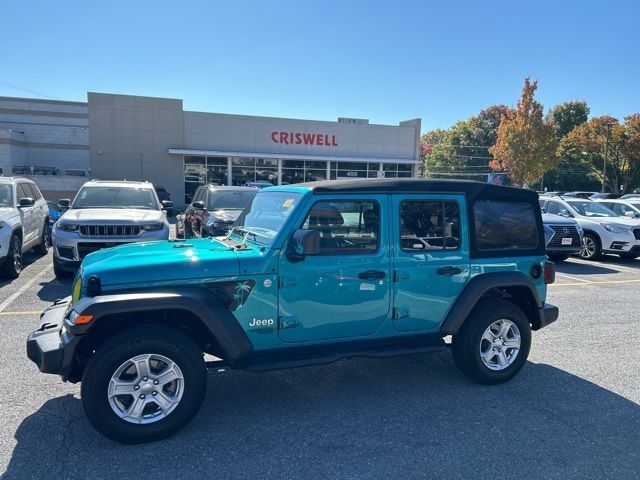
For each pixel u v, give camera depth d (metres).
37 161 43.22
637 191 53.81
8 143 38.22
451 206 4.28
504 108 82.25
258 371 3.68
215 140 31.22
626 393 4.38
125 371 3.36
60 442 3.37
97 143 29.25
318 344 3.94
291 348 3.86
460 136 84.62
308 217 3.81
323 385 4.46
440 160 85.56
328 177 33.88
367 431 3.61
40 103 43.25
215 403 4.06
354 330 4.02
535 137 39.66
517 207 4.57
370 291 4.00
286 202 4.01
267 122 32.19
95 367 3.23
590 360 5.23
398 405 4.06
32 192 10.95
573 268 11.70
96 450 3.28
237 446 3.37
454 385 4.50
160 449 3.31
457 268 4.29
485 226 4.43
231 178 31.81
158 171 30.41
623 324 6.68
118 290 3.38
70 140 43.94
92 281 3.35
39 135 43.16
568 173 64.44
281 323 3.76
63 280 8.70
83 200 9.40
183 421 3.45
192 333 3.80
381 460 3.22
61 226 8.17
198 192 13.05
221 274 3.57
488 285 4.33
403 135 35.16
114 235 8.14
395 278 4.07
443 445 3.42
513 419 3.83
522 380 4.65
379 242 4.02
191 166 30.97
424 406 4.05
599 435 3.61
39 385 4.29
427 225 4.20
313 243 3.55
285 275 3.73
